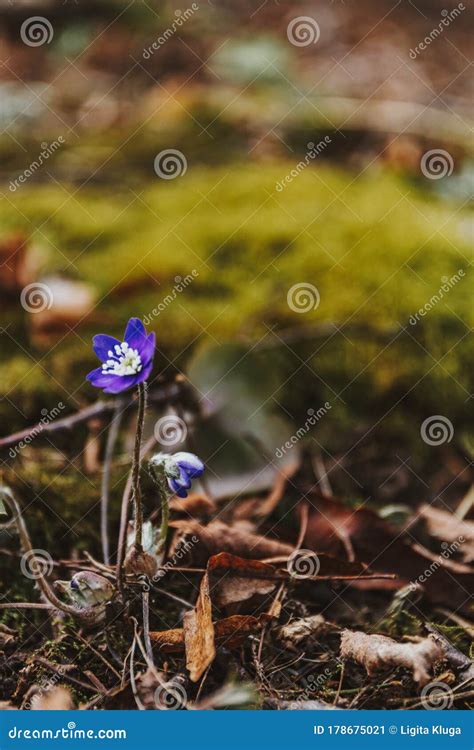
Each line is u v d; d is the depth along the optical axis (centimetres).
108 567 61
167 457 56
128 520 61
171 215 82
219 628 57
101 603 57
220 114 109
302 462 68
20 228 80
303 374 71
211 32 142
